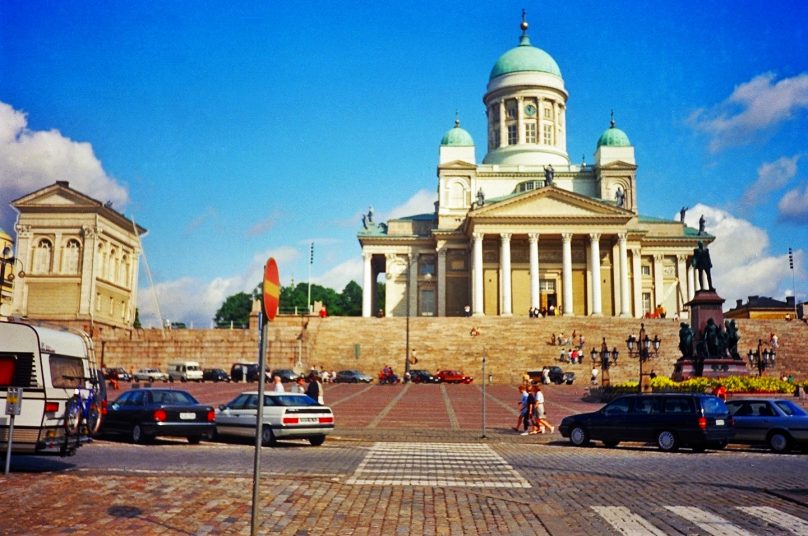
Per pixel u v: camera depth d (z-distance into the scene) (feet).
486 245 347.56
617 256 333.42
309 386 110.63
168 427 86.07
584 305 339.77
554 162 390.01
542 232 327.06
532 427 105.91
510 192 373.61
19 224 329.11
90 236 327.47
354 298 583.58
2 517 40.22
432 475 60.80
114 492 48.14
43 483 51.01
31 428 55.11
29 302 325.62
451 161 372.58
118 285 358.84
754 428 88.48
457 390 196.44
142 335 274.77
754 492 52.54
